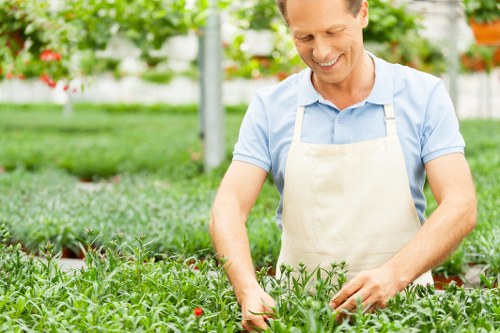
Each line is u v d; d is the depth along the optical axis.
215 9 7.98
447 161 2.55
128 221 5.57
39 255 5.07
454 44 13.43
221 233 2.58
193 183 8.72
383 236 2.63
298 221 2.73
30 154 12.71
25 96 41.75
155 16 7.89
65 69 7.45
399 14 8.34
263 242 4.81
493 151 11.62
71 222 5.29
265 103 2.80
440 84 2.67
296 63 11.48
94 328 2.47
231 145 13.91
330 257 2.69
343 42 2.38
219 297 2.71
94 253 3.18
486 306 2.58
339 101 2.67
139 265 3.02
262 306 2.38
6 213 6.00
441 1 8.11
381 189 2.62
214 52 9.77
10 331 2.44
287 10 2.37
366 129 2.64
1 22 6.80
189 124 23.86
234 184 2.72
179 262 3.14
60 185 8.00
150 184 8.27
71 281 2.98
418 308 2.43
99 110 35.03
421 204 2.73
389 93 2.63
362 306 2.35
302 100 2.71
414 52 11.26
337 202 2.66
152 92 42.72
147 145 14.93
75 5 7.65
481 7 7.06
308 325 2.31
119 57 9.42
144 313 2.62
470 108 34.03
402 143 2.62
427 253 2.39
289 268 2.62
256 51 12.73
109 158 11.91
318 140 2.69
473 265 4.80
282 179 2.80
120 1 7.73
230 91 38.53
